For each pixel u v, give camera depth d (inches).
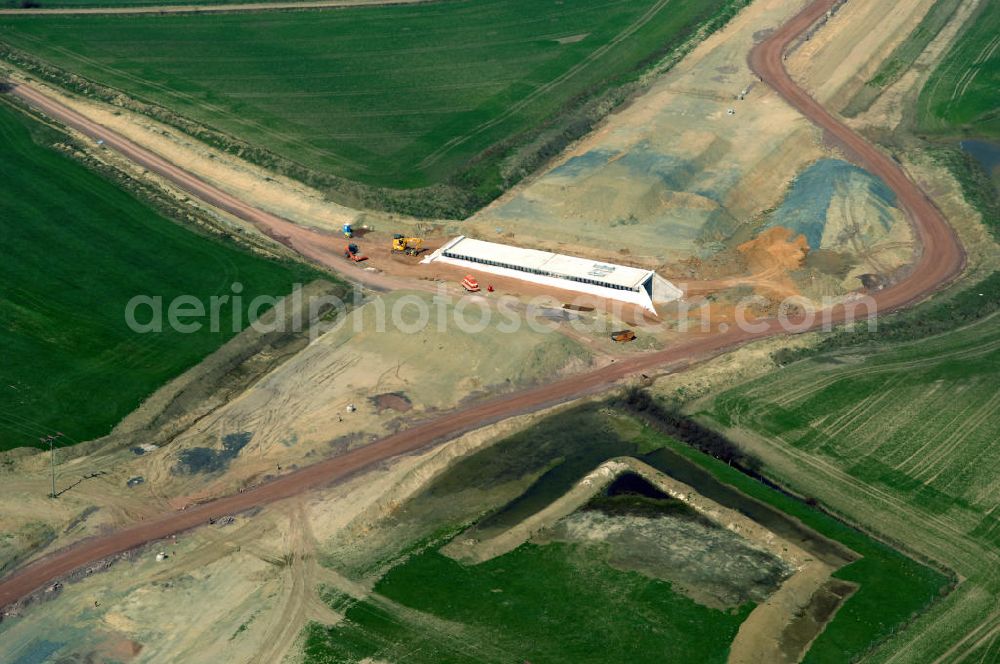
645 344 4552.2
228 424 4148.6
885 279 5019.7
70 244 5344.5
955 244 5324.8
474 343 4451.3
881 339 4552.2
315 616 3253.0
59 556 3526.1
